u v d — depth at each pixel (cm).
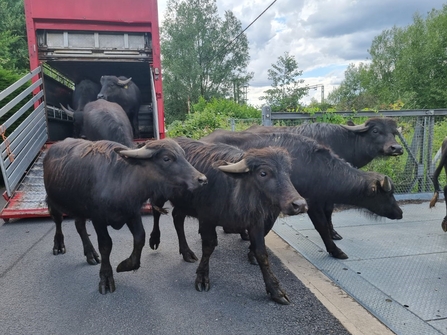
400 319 305
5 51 1792
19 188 679
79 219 435
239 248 505
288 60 2691
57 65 943
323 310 327
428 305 328
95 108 700
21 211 626
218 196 360
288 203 300
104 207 359
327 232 448
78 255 484
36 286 391
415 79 3897
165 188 361
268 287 348
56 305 349
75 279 408
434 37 3766
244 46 4122
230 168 321
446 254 452
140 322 316
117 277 412
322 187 428
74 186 383
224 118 1498
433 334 282
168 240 540
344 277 393
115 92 841
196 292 372
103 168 369
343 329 296
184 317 323
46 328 309
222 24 4062
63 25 812
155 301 354
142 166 352
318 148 435
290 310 330
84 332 302
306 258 452
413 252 461
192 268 435
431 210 659
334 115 713
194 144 418
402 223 586
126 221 375
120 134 639
